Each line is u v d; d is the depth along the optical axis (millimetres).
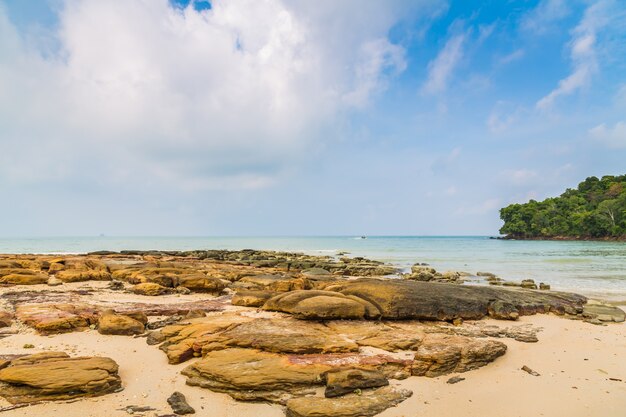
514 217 150500
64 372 8812
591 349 12852
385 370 9930
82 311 14555
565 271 40125
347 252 80312
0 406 7992
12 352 10766
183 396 8781
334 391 8703
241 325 12180
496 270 41812
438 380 9938
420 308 15078
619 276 35438
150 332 12625
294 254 62094
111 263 29984
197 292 21688
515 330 14672
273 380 8945
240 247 100812
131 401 8570
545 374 10633
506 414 8461
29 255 41406
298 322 13008
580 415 8453
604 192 135750
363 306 14141
